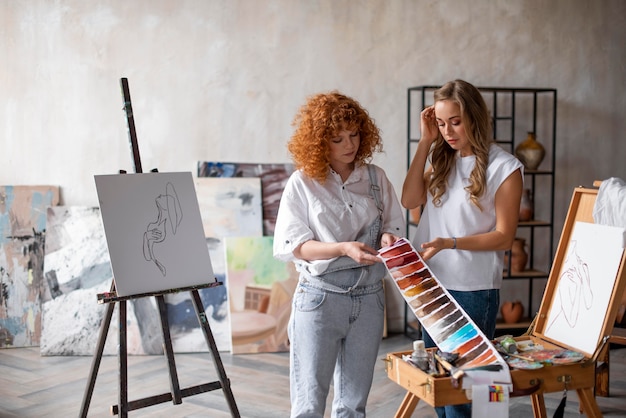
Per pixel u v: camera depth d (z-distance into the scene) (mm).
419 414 4043
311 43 5617
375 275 2975
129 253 3314
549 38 5949
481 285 3059
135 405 3289
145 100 5516
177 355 5277
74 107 5504
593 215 3172
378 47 5688
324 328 2900
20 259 5414
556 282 3143
